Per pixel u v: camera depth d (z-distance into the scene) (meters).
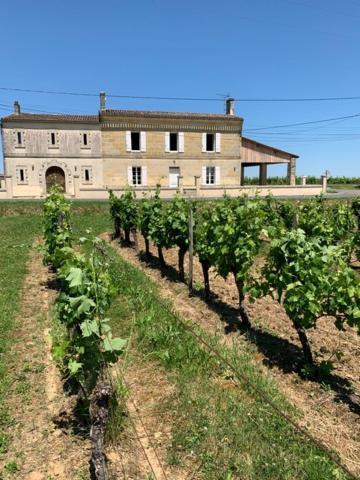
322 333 5.79
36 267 9.79
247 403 3.92
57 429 3.70
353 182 59.06
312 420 3.78
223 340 5.50
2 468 3.22
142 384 4.36
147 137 34.22
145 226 10.80
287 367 4.77
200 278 8.99
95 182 33.66
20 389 4.27
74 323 3.53
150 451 3.41
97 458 2.94
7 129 31.56
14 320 6.12
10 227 16.25
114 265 9.23
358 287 4.32
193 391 4.15
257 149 36.38
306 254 4.60
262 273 5.09
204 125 35.06
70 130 32.69
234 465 3.19
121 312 6.36
